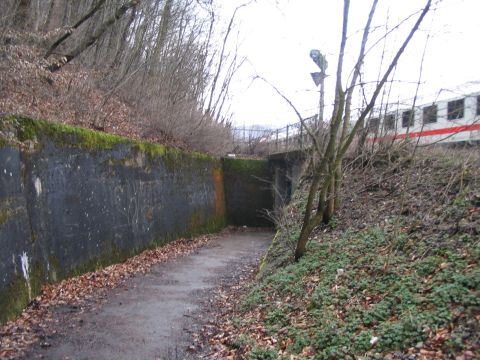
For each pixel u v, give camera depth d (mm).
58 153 10570
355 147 13250
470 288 5277
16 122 9000
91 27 18406
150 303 9531
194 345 7051
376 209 10109
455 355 4262
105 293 10203
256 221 25609
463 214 7523
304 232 9414
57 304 9000
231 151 29922
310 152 14945
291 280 8461
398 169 11516
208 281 11812
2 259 7734
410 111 11836
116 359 6500
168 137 20969
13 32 11414
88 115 15117
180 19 26078
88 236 11711
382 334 5102
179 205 19016
